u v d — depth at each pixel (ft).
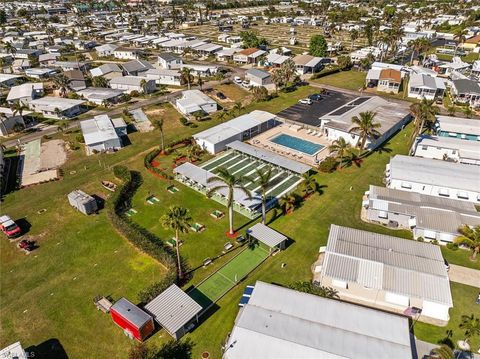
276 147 284.82
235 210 212.02
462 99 372.99
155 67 529.04
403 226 196.13
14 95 386.93
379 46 581.12
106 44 642.63
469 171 227.20
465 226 171.32
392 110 323.78
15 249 185.98
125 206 216.33
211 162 263.08
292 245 183.62
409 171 227.40
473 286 157.89
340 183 236.43
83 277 167.22
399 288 144.77
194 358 129.29
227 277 165.07
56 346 136.15
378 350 119.96
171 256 171.32
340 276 150.30
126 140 303.89
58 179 248.52
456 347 131.23
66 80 407.64
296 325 129.08
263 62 520.83
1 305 154.10
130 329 135.44
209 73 487.20
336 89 423.64
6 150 290.97
